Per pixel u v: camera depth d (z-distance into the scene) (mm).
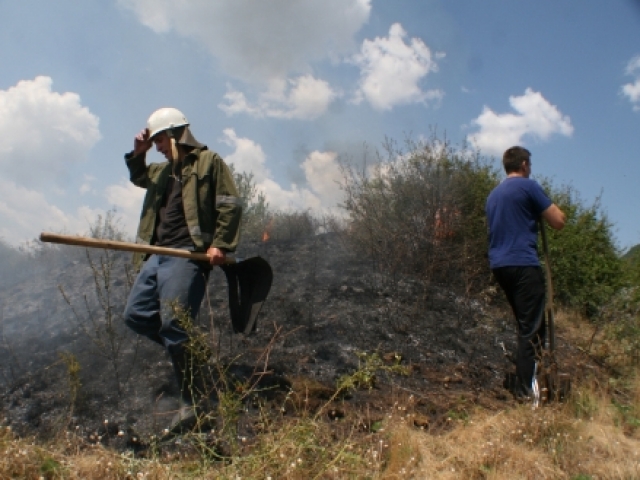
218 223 3451
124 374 3812
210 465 2738
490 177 7359
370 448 2957
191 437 2928
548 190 8344
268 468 2605
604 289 7020
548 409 3373
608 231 7688
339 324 5051
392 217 6855
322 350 4477
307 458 2750
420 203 6816
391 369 3232
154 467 2602
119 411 3389
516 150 4250
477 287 6527
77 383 3246
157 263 3490
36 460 2580
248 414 3311
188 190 3469
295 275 6387
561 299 7367
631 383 4477
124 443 3059
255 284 3760
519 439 3191
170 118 3592
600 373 4734
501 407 3795
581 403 3738
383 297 5852
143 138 3639
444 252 6543
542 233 4051
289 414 3395
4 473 2443
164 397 3557
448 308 5887
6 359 4086
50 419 3271
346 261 6961
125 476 2623
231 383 3639
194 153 3541
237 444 2873
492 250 4113
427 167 7012
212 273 6016
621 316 5605
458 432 3248
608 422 3580
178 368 3258
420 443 3053
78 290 5656
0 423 3189
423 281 6379
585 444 3209
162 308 3305
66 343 4348
